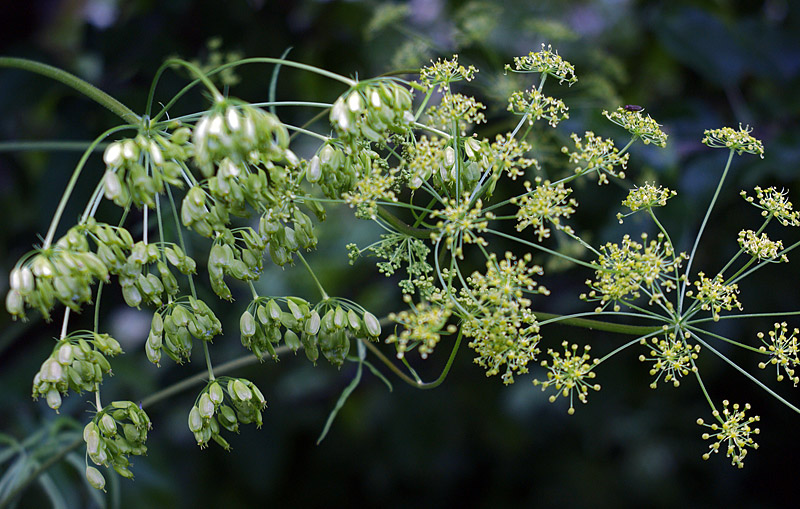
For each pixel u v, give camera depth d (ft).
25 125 11.32
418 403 12.30
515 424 12.27
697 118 8.75
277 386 12.19
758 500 12.19
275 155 4.26
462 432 12.27
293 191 4.68
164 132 4.57
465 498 13.37
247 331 4.82
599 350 10.98
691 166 8.25
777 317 10.04
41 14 11.16
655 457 12.42
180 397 11.05
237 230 4.78
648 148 8.03
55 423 7.61
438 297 4.49
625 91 11.34
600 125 8.17
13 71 8.78
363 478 13.14
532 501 12.78
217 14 9.68
